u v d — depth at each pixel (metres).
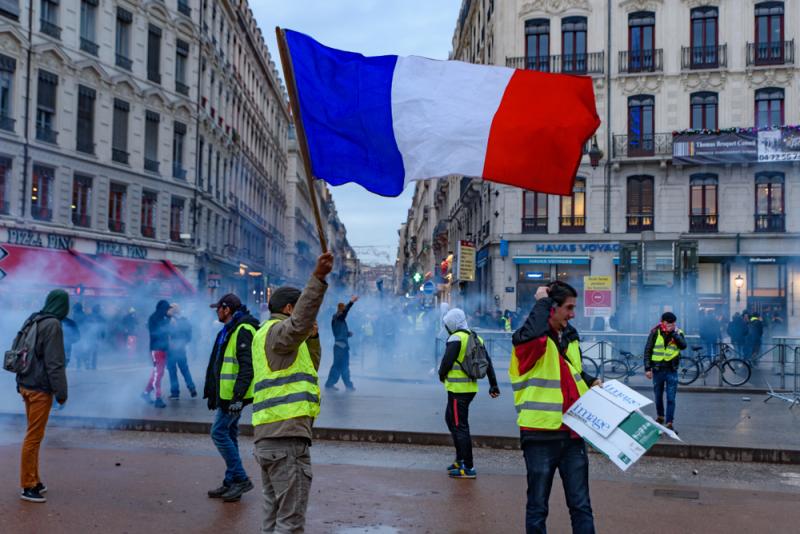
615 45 36.09
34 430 6.75
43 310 6.94
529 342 4.91
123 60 32.41
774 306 34.72
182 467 8.36
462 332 8.17
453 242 58.59
